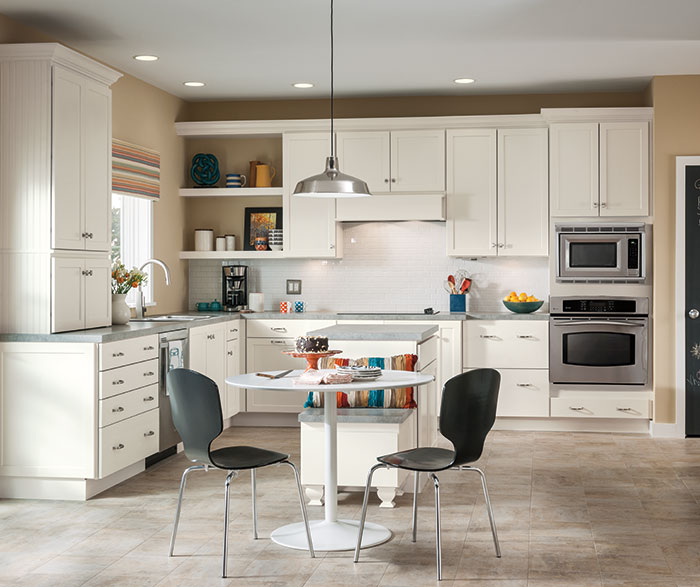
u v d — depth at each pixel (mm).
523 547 3973
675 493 4973
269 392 7211
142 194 6707
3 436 4855
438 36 5586
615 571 3639
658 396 6766
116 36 5566
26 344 4812
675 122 6723
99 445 4793
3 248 4879
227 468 3641
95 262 5301
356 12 5059
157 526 4332
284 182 7410
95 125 5289
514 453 6121
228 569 3670
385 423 4582
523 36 5594
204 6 4938
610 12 5078
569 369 6938
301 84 7039
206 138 7797
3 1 4820
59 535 4180
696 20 5250
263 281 7828
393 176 7246
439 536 3543
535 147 7098
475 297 7547
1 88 4852
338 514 4535
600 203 6941
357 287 7719
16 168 4852
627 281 6879
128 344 5109
